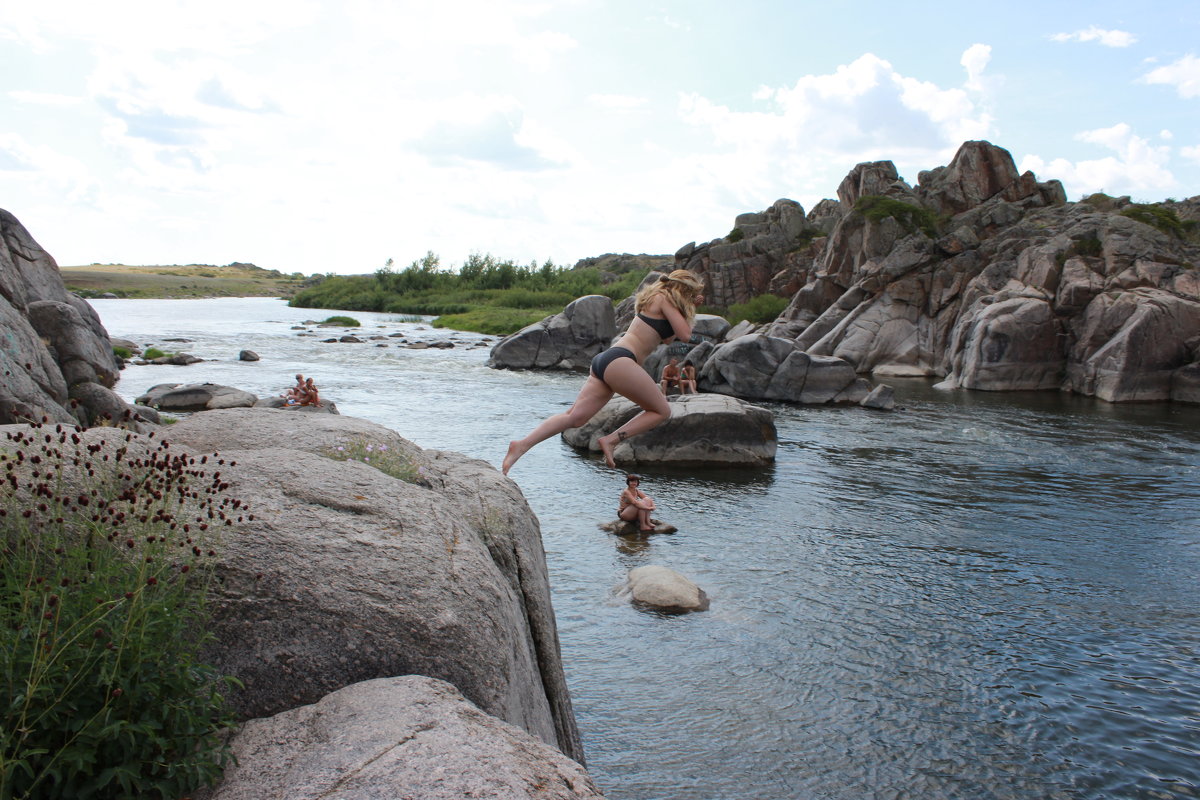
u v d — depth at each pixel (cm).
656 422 528
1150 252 3731
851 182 5719
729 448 2053
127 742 299
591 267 13988
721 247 6059
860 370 4322
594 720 820
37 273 2530
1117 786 727
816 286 4881
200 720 324
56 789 284
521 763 316
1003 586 1215
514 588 579
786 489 1811
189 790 305
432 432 2294
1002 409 3075
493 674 416
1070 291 3622
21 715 283
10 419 1207
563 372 3991
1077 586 1221
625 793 701
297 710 365
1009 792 716
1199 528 1523
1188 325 3353
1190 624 1086
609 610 1096
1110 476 1950
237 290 17250
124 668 311
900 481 1894
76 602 325
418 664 398
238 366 3803
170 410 2452
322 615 396
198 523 410
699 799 696
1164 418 2866
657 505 1645
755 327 4941
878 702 868
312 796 293
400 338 5753
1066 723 831
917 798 708
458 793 288
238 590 390
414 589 424
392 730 329
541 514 1558
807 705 859
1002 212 4584
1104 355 3403
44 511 364
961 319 4047
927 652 988
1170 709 862
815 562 1309
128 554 371
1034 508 1656
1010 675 933
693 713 838
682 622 1061
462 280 12544
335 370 3759
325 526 447
